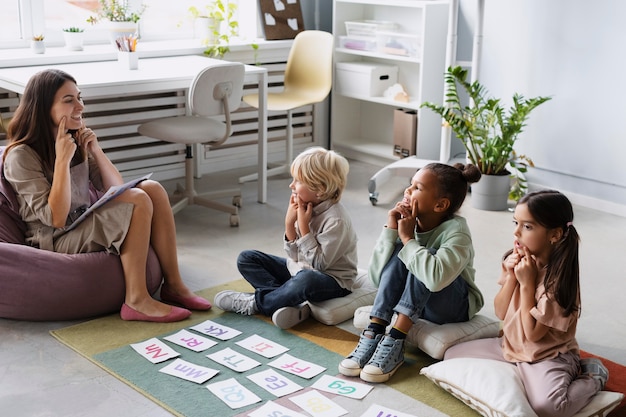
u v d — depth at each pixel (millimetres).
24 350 2762
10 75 4051
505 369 2393
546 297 2359
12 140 3033
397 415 2355
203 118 4328
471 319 2809
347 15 5574
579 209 4551
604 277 3537
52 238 3068
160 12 5266
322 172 2875
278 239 4012
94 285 2969
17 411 2373
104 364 2658
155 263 3121
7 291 2906
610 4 4266
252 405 2420
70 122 2979
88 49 4781
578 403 2287
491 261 3707
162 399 2445
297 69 5176
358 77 5422
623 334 2977
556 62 4566
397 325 2637
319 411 2379
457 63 4805
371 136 5816
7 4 4652
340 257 3021
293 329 2955
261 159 4566
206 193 4441
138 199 2980
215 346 2811
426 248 2682
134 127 4789
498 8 4770
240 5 5469
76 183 3125
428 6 4895
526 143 4812
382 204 4645
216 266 3619
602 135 4449
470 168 2707
